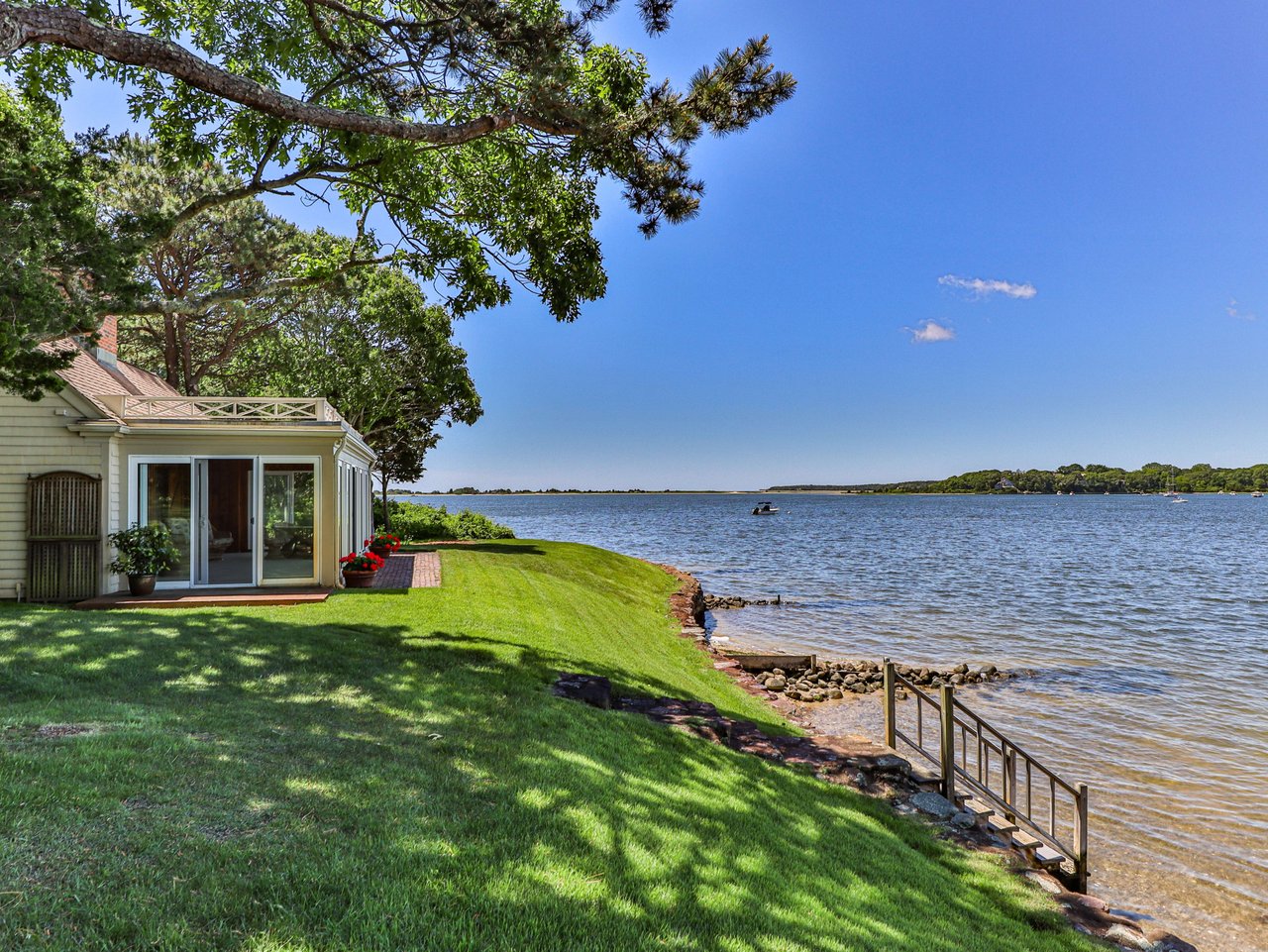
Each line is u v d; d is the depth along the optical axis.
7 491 13.51
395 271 30.94
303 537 15.16
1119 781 11.35
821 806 6.89
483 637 10.95
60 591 13.52
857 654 19.91
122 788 4.24
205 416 15.40
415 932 3.16
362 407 32.38
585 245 13.37
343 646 9.39
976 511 147.38
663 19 8.00
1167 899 7.98
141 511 14.42
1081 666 18.81
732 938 3.70
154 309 11.93
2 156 8.91
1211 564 45.69
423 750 5.70
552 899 3.65
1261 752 12.62
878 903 4.88
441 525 38.00
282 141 12.23
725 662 15.90
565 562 26.92
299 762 5.09
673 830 4.96
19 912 2.93
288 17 11.84
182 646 8.66
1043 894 6.43
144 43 6.45
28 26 5.80
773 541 65.00
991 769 11.66
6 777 4.20
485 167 13.54
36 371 9.29
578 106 8.56
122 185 20.39
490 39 8.11
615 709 8.77
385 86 8.97
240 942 2.92
